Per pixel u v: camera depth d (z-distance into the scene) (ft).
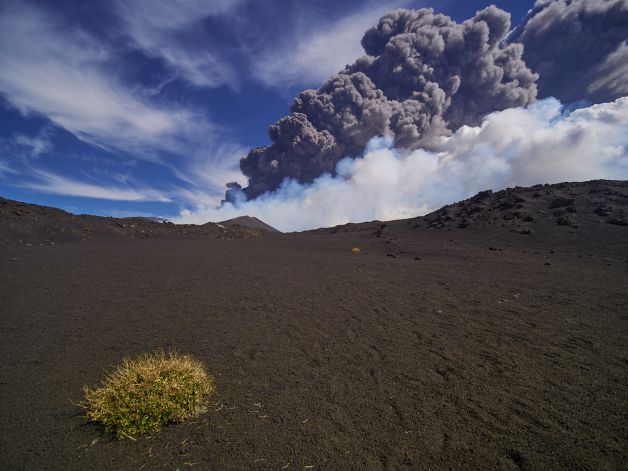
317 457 13.06
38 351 22.45
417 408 16.17
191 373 16.28
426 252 81.76
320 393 17.65
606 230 71.77
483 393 17.35
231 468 12.50
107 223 130.52
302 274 52.95
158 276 48.60
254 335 26.04
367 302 35.55
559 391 17.29
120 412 14.15
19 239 87.40
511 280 44.37
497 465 12.52
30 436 13.97
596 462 12.44
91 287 40.55
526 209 97.40
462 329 26.78
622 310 30.04
